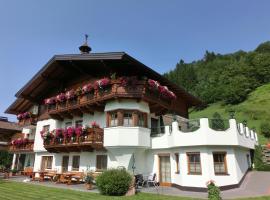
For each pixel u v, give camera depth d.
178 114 23.81
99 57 17.56
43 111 26.81
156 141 18.34
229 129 16.11
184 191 15.27
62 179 19.66
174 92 23.31
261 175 18.78
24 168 28.52
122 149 17.11
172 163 17.38
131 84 17.25
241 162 18.03
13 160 32.47
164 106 19.69
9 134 36.41
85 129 18.48
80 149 19.44
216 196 11.06
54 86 26.02
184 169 16.05
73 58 19.16
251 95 57.50
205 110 61.47
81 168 20.19
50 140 22.34
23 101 29.55
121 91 17.16
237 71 65.94
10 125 36.38
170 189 16.03
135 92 17.11
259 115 42.47
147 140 17.98
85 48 23.92
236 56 103.38
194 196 13.25
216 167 15.55
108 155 17.94
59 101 22.33
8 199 12.11
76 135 19.41
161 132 18.78
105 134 17.48
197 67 107.31
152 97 18.30
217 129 15.91
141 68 17.88
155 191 15.15
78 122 22.08
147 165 18.75
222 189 14.89
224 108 56.81
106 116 18.11
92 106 19.14
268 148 23.31
